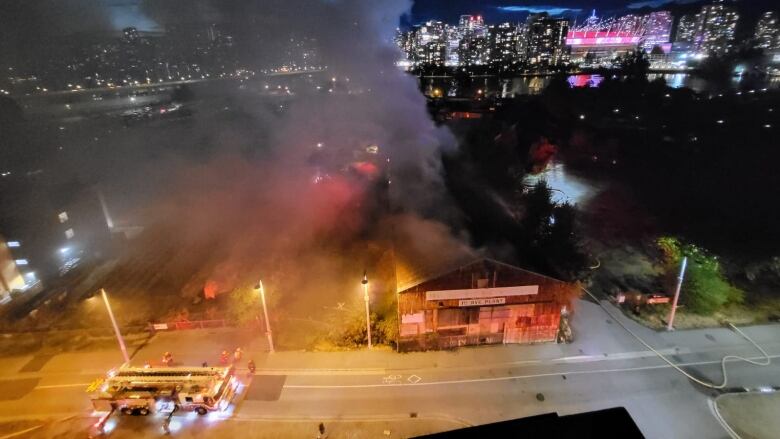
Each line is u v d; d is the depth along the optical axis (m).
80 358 28.53
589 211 49.97
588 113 84.44
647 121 80.31
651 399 23.62
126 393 23.45
